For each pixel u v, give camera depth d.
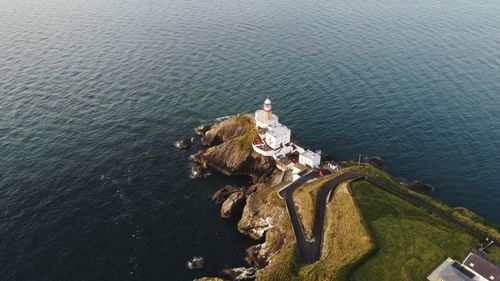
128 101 168.50
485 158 138.75
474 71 192.50
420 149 144.12
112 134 147.62
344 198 106.38
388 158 140.12
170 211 115.75
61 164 130.50
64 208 113.56
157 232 108.06
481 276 80.81
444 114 161.50
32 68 191.00
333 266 87.50
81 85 178.12
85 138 144.00
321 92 177.12
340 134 152.38
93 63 199.25
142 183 125.75
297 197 111.00
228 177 132.75
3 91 168.62
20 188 119.38
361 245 91.44
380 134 151.88
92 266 96.75
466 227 99.44
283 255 93.38
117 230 107.75
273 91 178.50
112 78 185.62
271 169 130.75
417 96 173.50
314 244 96.75
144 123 155.38
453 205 119.25
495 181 129.12
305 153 127.12
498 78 185.88
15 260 96.88
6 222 107.31
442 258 87.94
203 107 167.38
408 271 84.62
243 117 149.62
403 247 90.94
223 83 184.75
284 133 133.88
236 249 104.50
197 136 150.50
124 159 135.50
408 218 100.69
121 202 117.62
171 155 139.62
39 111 157.00
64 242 102.69
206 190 125.56
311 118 161.00
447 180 130.00
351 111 164.88
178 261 99.75
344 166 127.69
